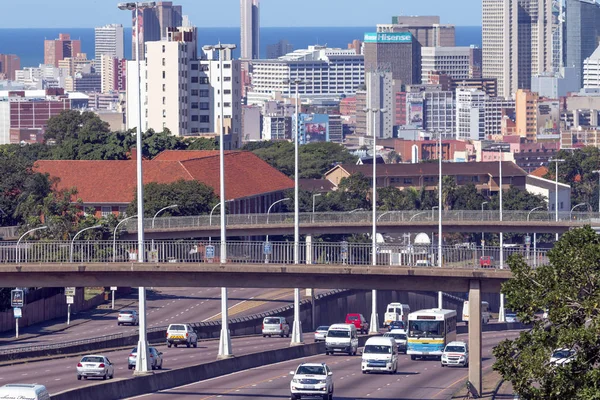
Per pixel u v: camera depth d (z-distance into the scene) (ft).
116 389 638.53
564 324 401.70
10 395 508.53
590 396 364.79
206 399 639.76
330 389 636.48
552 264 428.97
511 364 408.67
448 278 631.97
